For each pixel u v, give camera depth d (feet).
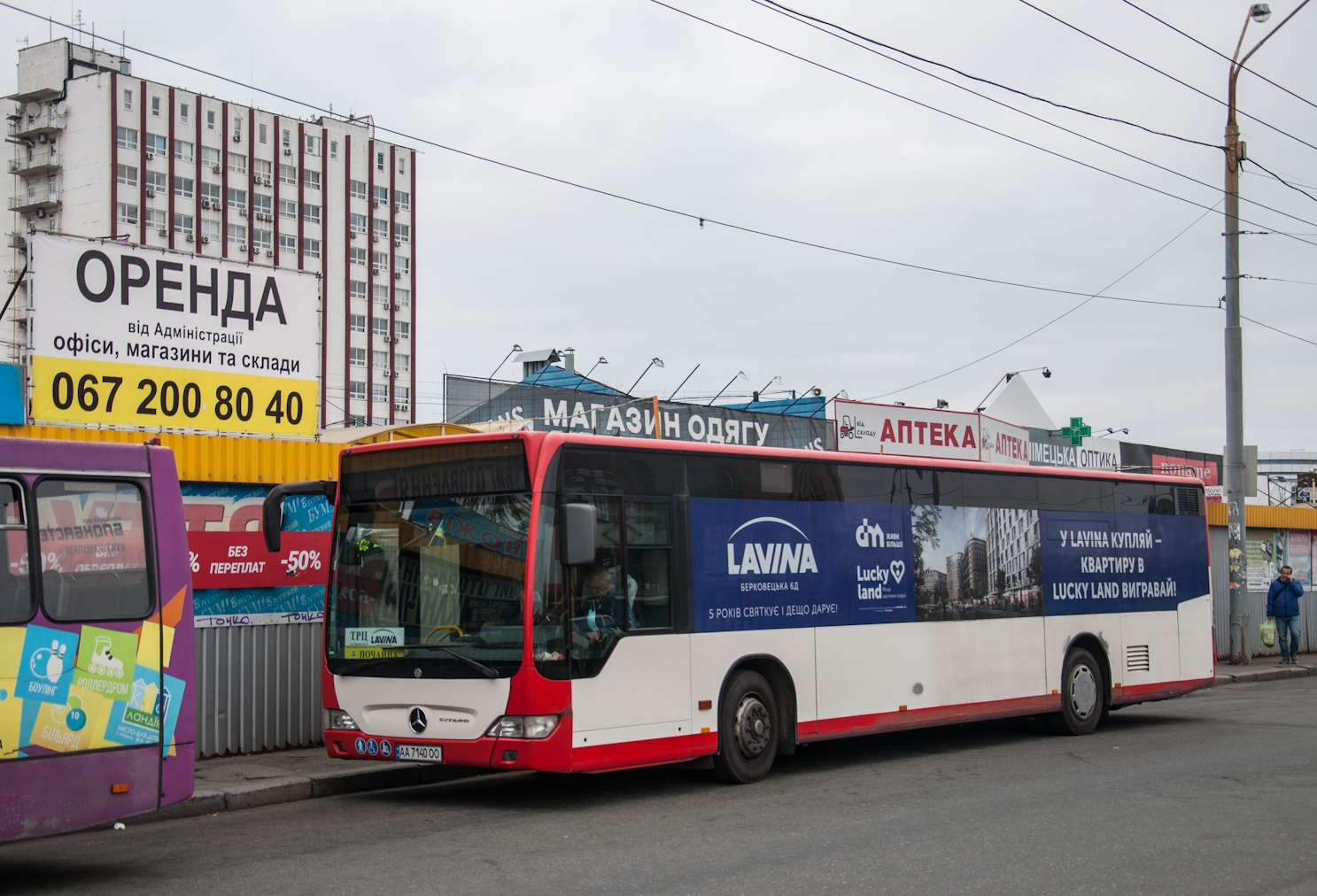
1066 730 49.29
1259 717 55.47
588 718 32.27
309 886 23.94
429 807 33.71
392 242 313.53
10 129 270.87
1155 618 53.67
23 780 23.70
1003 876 24.54
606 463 34.22
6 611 23.84
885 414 83.71
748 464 38.19
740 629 36.96
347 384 303.27
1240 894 23.15
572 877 24.50
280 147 289.94
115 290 39.52
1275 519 95.40
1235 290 79.00
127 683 25.46
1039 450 107.14
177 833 30.07
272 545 34.55
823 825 30.01
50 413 37.96
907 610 42.57
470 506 33.32
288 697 42.14
